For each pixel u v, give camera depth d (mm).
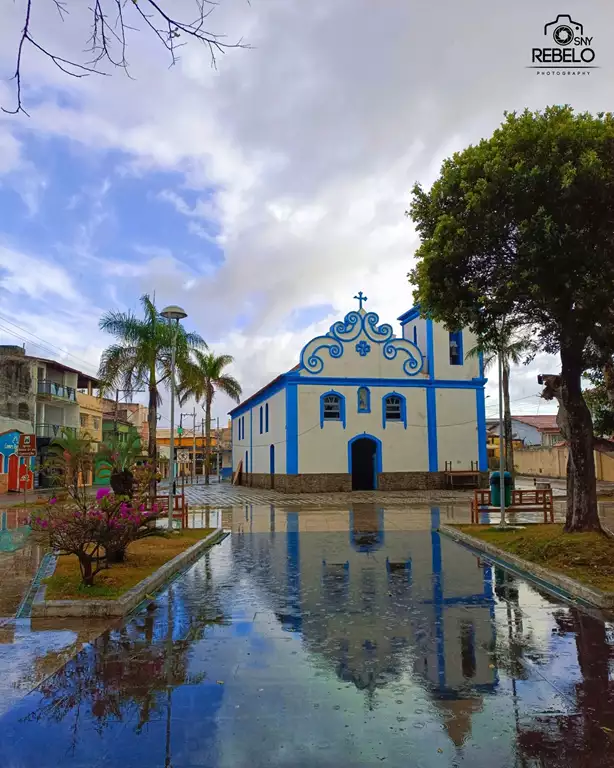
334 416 32625
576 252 9227
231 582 9062
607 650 5730
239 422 48562
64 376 47688
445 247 10703
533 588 8484
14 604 7750
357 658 5543
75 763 3727
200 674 5156
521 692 4715
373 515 19484
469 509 21125
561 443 51031
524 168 9641
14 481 36438
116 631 6484
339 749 3842
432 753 3781
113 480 13977
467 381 33906
